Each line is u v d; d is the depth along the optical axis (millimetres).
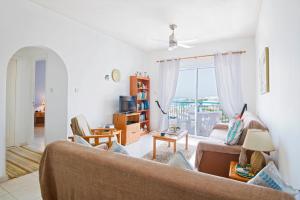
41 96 6555
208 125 4988
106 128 3574
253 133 1729
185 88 5180
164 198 886
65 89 3367
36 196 2061
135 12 3033
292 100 1360
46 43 2918
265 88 2445
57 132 3555
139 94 5137
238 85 4191
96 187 1132
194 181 848
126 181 1001
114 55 4383
